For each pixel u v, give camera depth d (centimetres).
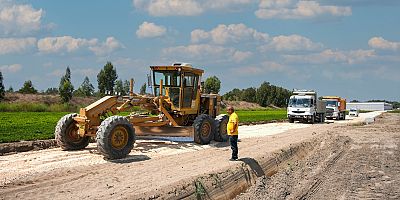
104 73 6494
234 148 1579
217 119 2091
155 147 1828
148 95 1934
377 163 1975
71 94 6681
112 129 1462
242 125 3719
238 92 12612
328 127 3744
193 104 2070
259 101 11750
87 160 1445
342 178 1650
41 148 1794
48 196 984
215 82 7569
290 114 4472
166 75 1984
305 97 4441
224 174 1357
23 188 1037
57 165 1333
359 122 4922
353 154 2230
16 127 2614
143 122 1759
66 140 1633
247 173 1496
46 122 3216
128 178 1198
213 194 1230
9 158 1452
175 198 1080
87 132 1568
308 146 2342
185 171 1325
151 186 1111
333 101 5609
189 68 1994
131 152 1667
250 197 1329
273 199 1325
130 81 1816
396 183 1588
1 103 5631
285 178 1611
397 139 2877
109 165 1373
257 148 1945
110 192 1036
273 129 3316
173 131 1897
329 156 2161
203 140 1945
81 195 1003
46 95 7288
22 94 6981
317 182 1576
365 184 1566
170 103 1947
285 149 1989
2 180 1104
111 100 1652
